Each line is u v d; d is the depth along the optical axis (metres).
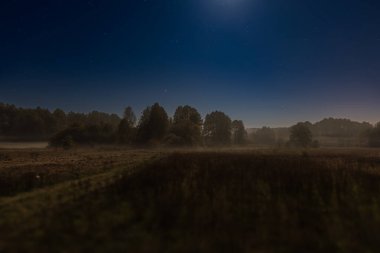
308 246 9.98
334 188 17.72
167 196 15.73
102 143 95.69
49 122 142.75
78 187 19.50
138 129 94.88
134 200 15.27
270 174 21.88
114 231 11.14
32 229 11.52
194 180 19.94
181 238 10.40
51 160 40.22
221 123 119.12
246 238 10.50
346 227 11.69
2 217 13.37
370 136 113.62
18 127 138.00
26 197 17.61
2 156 48.59
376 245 10.02
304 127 96.25
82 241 10.25
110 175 24.22
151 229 11.30
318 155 41.16
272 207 14.40
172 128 95.94
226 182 19.41
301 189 17.97
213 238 10.38
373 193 17.05
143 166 27.16
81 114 169.88
